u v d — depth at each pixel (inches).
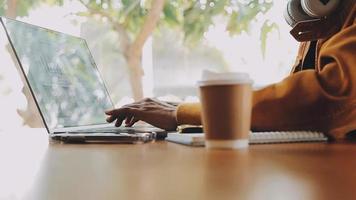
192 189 17.3
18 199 16.2
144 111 47.5
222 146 30.1
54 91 50.9
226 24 80.3
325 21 44.2
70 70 57.1
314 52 48.9
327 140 37.1
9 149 34.6
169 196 16.1
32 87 47.1
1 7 75.2
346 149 31.0
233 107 29.2
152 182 18.9
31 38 51.4
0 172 22.5
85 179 20.0
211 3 80.0
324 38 44.4
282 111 37.4
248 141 31.6
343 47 38.0
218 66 80.6
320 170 21.5
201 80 29.6
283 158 26.0
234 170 21.7
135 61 80.0
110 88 79.7
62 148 35.1
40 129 67.1
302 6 45.4
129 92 80.0
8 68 71.8
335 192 16.4
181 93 80.0
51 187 18.3
